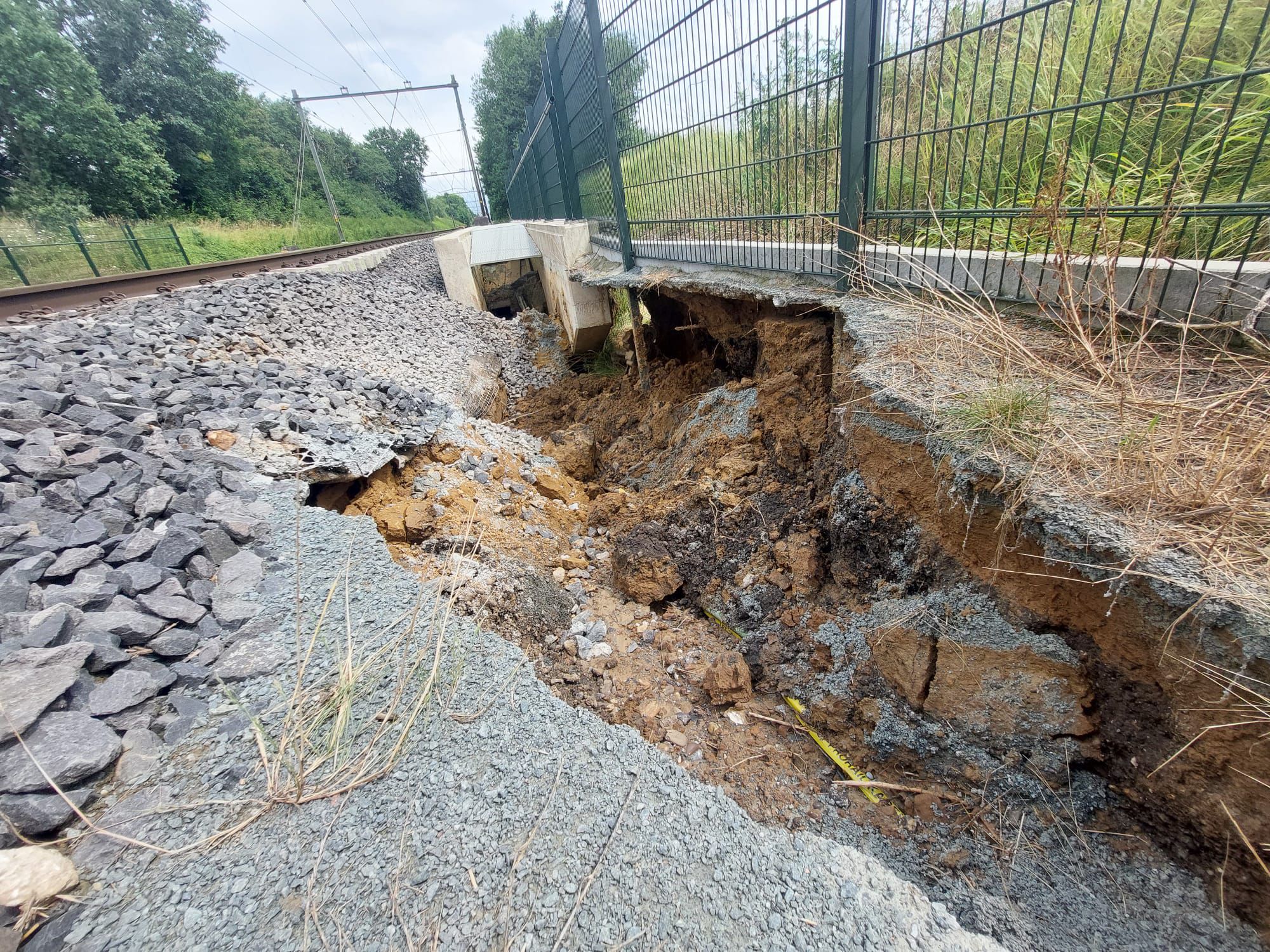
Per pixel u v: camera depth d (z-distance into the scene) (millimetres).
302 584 2576
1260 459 1661
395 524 3797
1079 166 2836
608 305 8836
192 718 1926
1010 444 2047
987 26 2469
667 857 1552
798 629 3076
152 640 2141
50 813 1544
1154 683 1748
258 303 6797
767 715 2871
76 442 3150
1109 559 1665
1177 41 2590
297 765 1766
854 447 2930
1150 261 2326
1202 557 1554
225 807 1662
